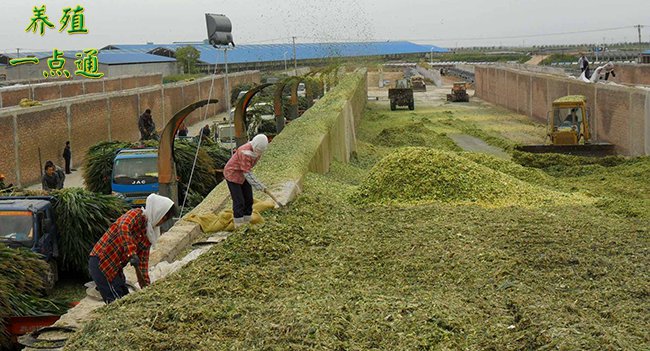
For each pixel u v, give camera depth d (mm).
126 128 44500
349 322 7480
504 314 7793
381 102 64875
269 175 16906
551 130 31859
